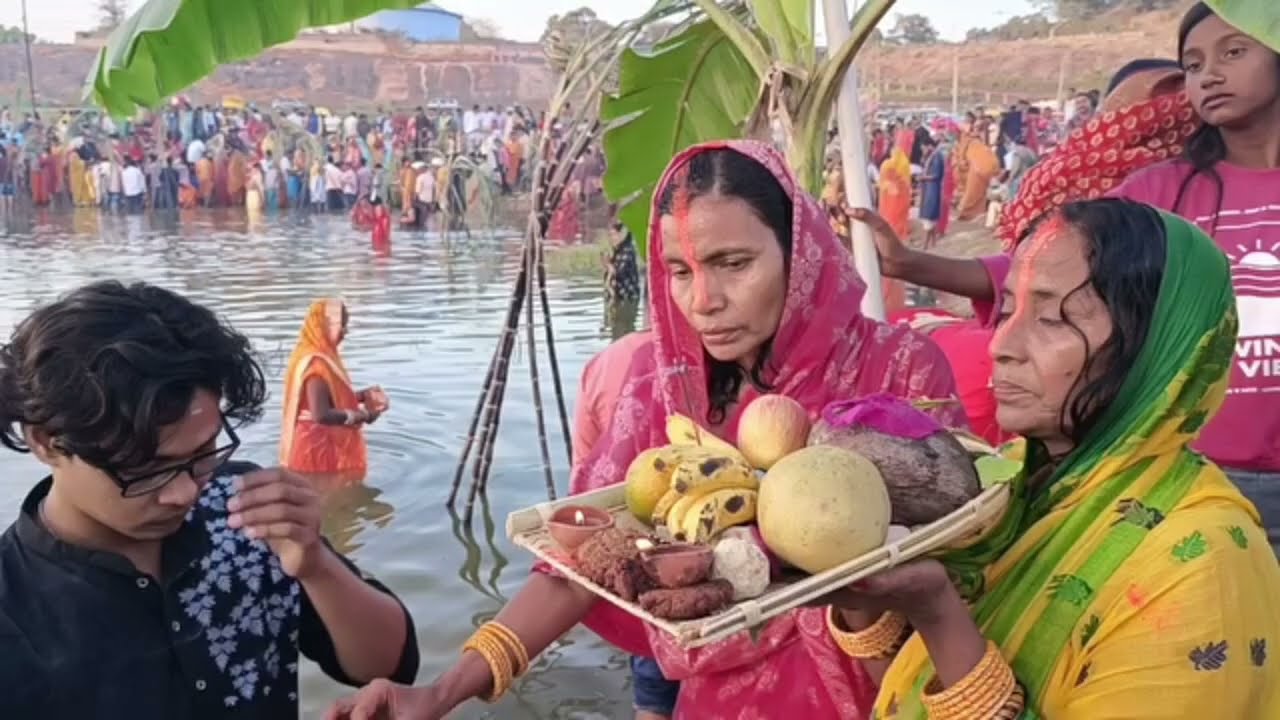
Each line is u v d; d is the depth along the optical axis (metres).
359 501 6.00
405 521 5.73
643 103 3.87
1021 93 33.06
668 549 1.42
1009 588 1.62
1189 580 1.46
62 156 25.11
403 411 7.74
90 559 1.68
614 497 1.73
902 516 1.52
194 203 25.83
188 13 3.19
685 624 1.32
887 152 20.50
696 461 1.56
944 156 17.31
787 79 3.09
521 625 1.91
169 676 1.73
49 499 1.71
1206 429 2.80
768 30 3.13
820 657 1.96
